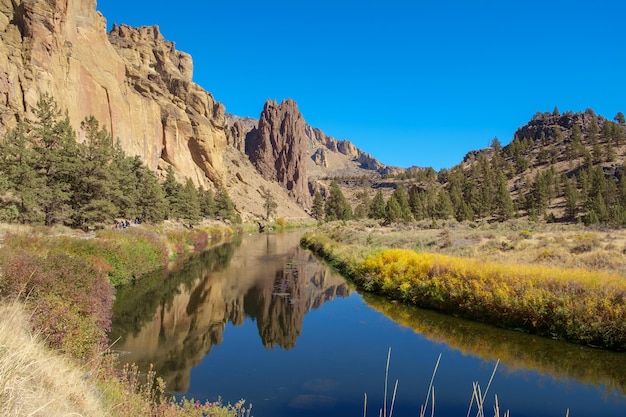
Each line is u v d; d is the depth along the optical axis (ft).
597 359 39.99
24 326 22.34
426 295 62.75
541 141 560.61
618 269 61.98
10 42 180.75
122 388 23.91
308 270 102.73
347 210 361.51
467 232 140.46
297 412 30.37
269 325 55.11
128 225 147.54
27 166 104.68
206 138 379.35
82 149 120.98
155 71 410.11
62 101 206.49
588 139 497.05
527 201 300.61
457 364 39.96
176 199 233.76
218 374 37.70
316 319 57.93
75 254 64.28
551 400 32.09
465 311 56.18
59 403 14.55
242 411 29.84
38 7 191.62
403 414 30.09
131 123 291.17
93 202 113.50
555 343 44.62
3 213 89.56
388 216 252.62
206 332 51.08
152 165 319.47
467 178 497.05
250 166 634.43
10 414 11.37
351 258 98.84
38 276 36.76
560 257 74.84
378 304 66.18
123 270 73.77
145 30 499.92
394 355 42.83
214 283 83.10
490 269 58.95
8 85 164.96
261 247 167.94
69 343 26.66
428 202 349.82
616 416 29.58
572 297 47.50
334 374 38.01
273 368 39.45
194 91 408.46
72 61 221.25
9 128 144.97
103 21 292.61
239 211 399.44
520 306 49.96
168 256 107.96
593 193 277.44
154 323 53.01
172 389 33.73
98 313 41.34
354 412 30.48
